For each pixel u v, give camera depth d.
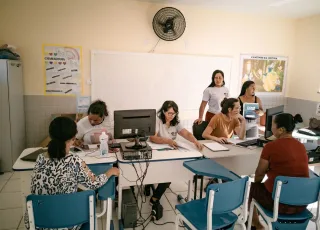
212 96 4.20
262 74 5.05
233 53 4.80
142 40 4.28
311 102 4.73
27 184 2.07
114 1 4.06
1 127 3.52
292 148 1.97
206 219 1.78
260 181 2.16
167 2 4.16
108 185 1.86
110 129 2.85
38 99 4.03
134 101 4.41
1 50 3.51
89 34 4.05
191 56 4.54
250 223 2.13
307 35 4.82
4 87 3.45
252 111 3.56
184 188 3.33
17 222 2.49
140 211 2.75
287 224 1.92
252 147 2.83
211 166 2.20
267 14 4.74
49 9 3.85
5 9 3.72
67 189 1.56
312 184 1.84
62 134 1.52
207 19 4.54
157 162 2.43
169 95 4.56
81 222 1.53
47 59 3.96
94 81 4.17
